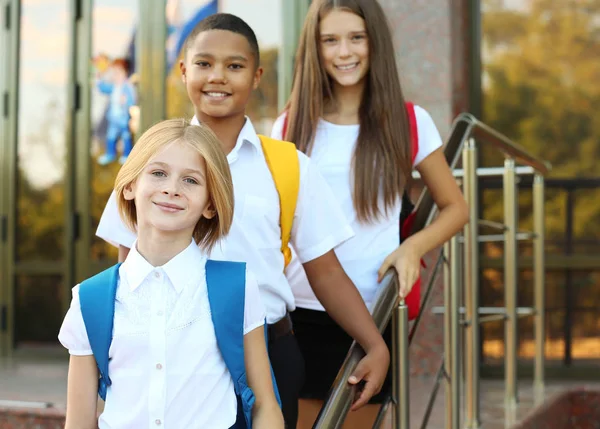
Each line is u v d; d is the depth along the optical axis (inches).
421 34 191.9
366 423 110.9
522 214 208.8
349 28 108.0
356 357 88.0
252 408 74.4
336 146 110.0
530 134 205.6
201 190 72.7
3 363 220.7
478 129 135.9
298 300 111.3
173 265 71.8
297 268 109.9
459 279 128.0
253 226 89.4
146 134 73.7
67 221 228.2
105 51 224.7
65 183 229.0
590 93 203.5
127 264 72.7
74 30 227.0
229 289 72.6
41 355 229.5
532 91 205.0
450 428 126.2
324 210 93.9
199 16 213.3
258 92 207.3
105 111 225.3
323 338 110.7
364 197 106.5
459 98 195.8
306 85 111.3
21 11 231.8
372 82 108.8
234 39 90.5
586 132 204.1
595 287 206.7
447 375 126.3
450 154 120.1
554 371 205.6
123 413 70.9
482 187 208.5
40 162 231.6
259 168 91.0
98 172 226.7
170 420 70.5
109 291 71.8
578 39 203.3
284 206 90.9
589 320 207.0
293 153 92.6
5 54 232.1
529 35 204.7
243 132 91.1
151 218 71.7
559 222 207.5
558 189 207.0
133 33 222.5
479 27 205.0
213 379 71.7
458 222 109.7
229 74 90.4
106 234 90.8
